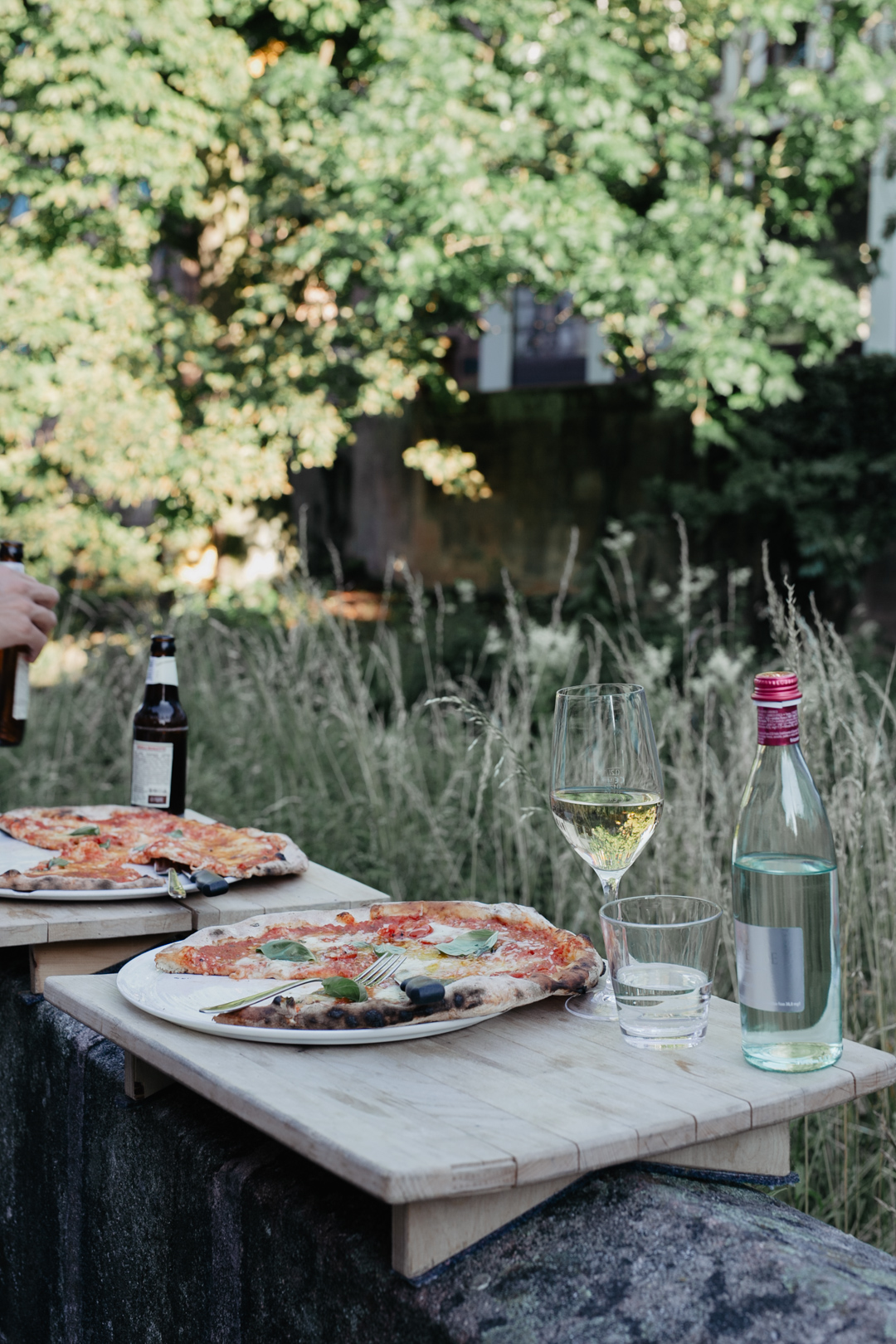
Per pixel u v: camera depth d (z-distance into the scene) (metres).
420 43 6.59
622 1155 0.83
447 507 10.32
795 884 0.95
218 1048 0.98
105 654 5.20
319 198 7.29
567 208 6.66
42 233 7.08
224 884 1.44
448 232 6.76
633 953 1.00
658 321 7.25
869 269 8.76
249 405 7.55
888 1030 1.83
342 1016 0.97
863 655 6.04
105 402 6.93
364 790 3.53
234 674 4.50
